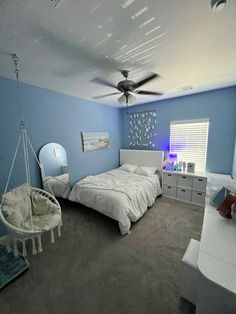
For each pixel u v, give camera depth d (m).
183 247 2.21
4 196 1.90
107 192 2.88
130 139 5.02
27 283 1.70
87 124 4.00
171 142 4.16
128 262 1.96
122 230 2.48
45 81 2.62
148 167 4.30
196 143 3.78
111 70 2.22
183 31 1.42
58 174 3.35
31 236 1.75
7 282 1.67
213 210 1.83
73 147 3.68
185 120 3.82
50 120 3.14
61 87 2.95
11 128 2.54
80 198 3.21
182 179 3.64
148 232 2.56
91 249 2.20
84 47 1.65
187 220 2.88
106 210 2.73
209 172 3.65
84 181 3.50
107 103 4.38
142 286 1.65
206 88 3.22
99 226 2.76
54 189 3.27
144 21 1.29
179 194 3.73
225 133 3.35
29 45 1.60
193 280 1.39
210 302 1.12
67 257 2.06
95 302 1.50
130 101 2.46
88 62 1.98
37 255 2.09
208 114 3.51
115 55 1.83
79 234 2.54
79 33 1.43
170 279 1.72
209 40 1.56
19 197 2.04
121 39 1.53
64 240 2.40
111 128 4.79
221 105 3.33
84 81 2.63
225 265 1.10
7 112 2.48
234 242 1.33
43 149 3.02
